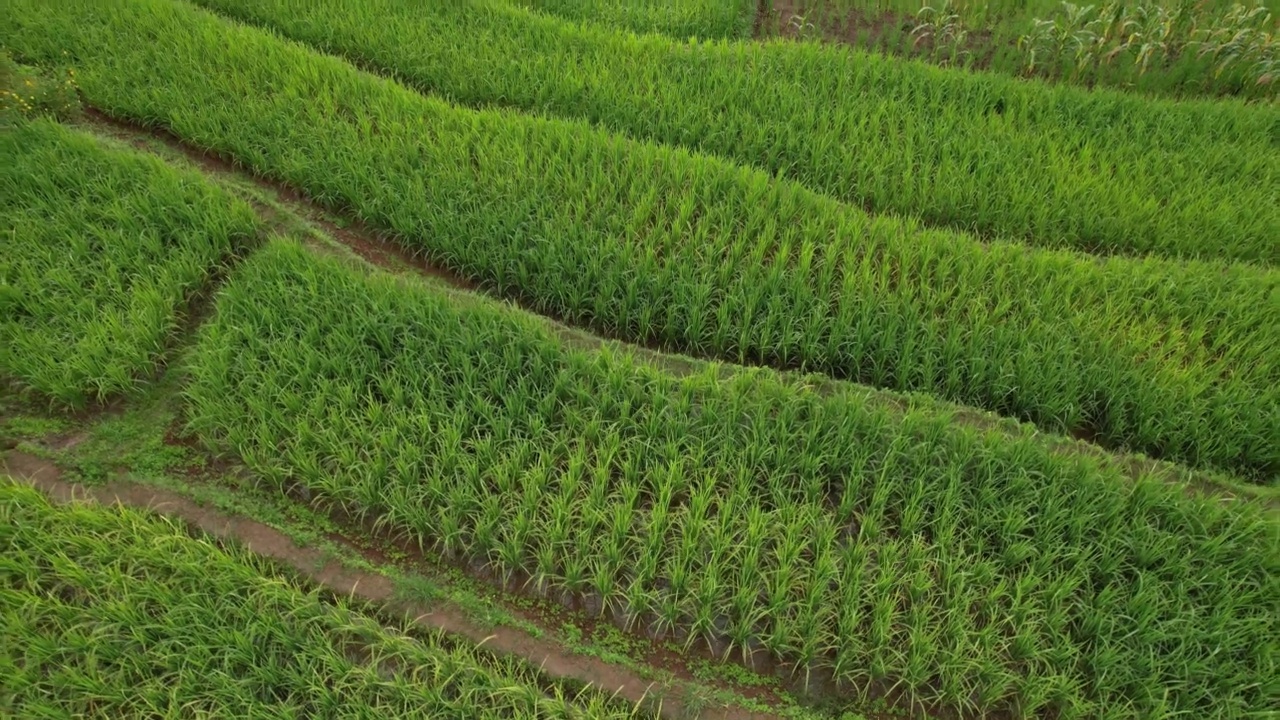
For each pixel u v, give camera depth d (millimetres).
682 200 6910
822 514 4957
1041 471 5133
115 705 4012
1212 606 4488
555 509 4766
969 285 6262
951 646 4359
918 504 4910
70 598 4434
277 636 4238
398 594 4652
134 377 5664
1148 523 4859
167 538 4590
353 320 5770
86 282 6059
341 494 4992
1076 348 5793
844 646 4379
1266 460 5375
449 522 4781
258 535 4898
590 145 7461
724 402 5480
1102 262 6809
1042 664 4352
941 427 5258
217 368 5477
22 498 4730
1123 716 4094
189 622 4281
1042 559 4602
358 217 7043
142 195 6629
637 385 5457
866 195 7445
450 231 6672
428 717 3996
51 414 5465
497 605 4684
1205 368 5812
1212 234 6898
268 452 5152
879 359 5934
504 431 5219
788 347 6070
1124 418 5590
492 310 5996
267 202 7109
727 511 4734
